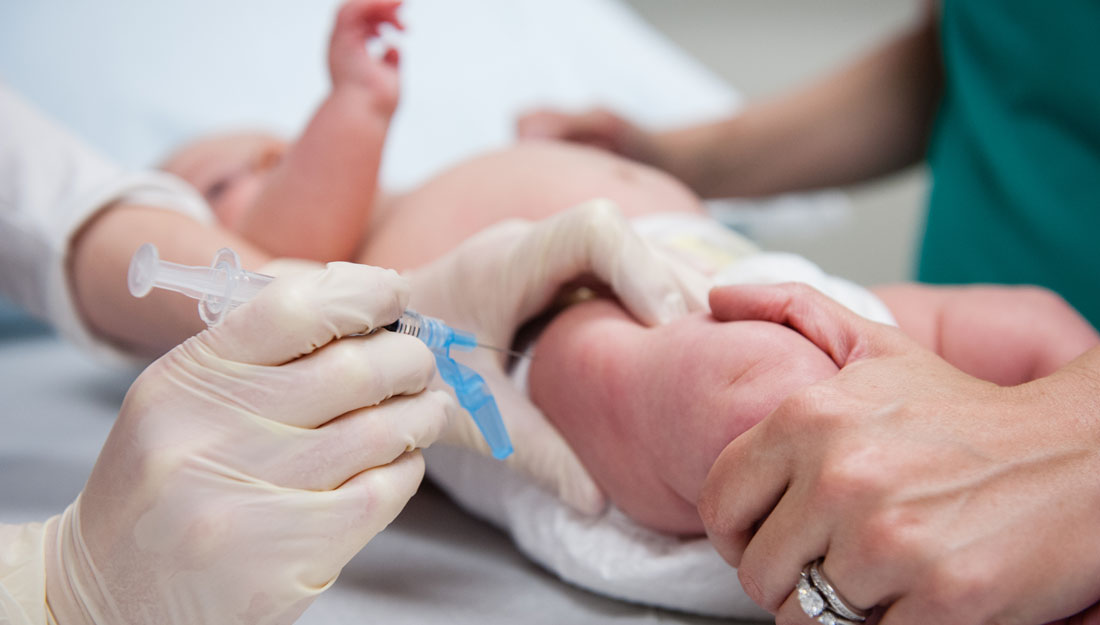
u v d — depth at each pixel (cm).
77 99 192
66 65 196
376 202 143
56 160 135
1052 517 55
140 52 204
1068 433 59
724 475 65
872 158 208
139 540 62
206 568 62
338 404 63
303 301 61
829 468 57
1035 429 59
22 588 66
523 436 86
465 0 254
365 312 63
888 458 56
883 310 91
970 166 166
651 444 79
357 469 65
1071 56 142
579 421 86
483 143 219
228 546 62
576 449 89
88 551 64
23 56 194
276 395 62
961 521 54
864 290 101
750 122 208
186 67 206
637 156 200
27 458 114
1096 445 58
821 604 59
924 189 316
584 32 262
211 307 67
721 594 79
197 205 135
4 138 134
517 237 92
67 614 66
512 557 94
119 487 63
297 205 119
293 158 120
